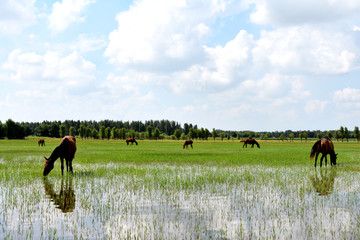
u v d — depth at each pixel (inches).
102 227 264.5
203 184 476.7
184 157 1020.5
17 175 568.7
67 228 261.9
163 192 413.4
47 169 544.1
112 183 483.8
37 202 354.3
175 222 278.4
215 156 1074.7
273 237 237.9
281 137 6122.1
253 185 468.1
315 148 722.8
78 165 761.6
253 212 312.7
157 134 5940.0
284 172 624.1
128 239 235.1
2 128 5054.1
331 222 277.6
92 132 6299.2
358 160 927.0
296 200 365.4
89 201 359.6
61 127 6579.7
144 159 932.6
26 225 269.9
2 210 318.3
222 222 279.1
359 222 277.0
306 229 258.5
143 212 311.7
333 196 386.9
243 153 1283.2
